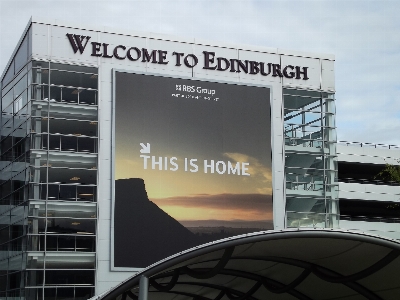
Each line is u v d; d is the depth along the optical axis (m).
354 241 18.95
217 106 49.81
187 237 47.25
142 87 48.44
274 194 50.09
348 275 22.17
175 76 49.28
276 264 22.67
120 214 46.38
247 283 26.48
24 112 47.41
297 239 18.78
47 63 47.25
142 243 46.38
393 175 65.75
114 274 45.66
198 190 48.03
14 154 48.28
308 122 52.56
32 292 44.09
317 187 51.88
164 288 21.67
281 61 52.62
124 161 47.09
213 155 48.88
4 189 49.19
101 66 48.22
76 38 48.09
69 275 44.91
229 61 51.16
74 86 47.47
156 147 47.81
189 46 50.41
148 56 49.25
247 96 50.84
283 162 50.91
